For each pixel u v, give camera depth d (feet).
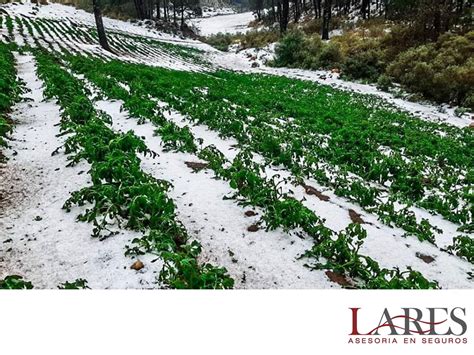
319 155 32.04
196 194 21.86
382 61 93.81
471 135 53.42
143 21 161.58
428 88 76.23
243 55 130.52
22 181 21.85
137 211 17.16
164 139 27.73
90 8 160.04
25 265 15.37
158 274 14.88
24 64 52.95
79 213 18.62
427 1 94.58
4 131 26.68
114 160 19.84
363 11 139.03
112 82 43.45
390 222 22.29
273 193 20.84
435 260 18.97
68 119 29.45
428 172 34.42
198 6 266.77
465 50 81.92
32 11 120.98
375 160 32.01
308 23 153.07
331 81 90.48
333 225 20.47
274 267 16.48
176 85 51.24
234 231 18.80
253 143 30.35
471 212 25.04
